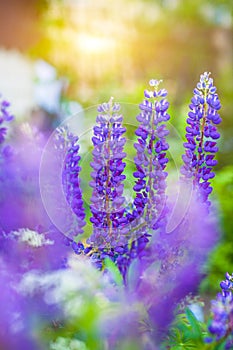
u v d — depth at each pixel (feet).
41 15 22.13
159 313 4.58
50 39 22.91
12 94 23.88
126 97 15.90
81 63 23.53
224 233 7.95
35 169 5.09
